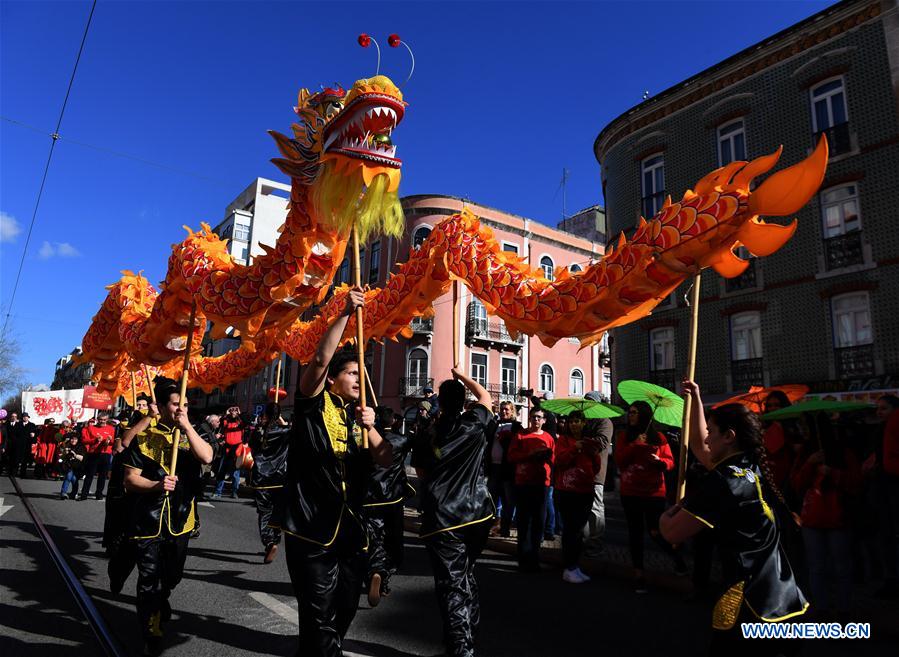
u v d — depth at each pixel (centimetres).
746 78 1661
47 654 361
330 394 325
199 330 569
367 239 348
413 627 436
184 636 400
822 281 1482
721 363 1655
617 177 1997
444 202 2931
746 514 239
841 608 436
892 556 502
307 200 380
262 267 417
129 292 647
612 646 404
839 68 1475
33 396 2094
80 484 1498
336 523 286
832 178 1476
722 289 1675
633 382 593
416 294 505
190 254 489
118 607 457
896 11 1378
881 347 1372
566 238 3300
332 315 631
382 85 321
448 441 359
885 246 1384
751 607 231
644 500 550
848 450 462
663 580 561
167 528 376
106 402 1606
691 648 400
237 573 585
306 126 374
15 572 558
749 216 275
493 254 418
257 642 393
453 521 343
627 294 331
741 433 256
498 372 3069
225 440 1271
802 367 1495
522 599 517
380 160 322
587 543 688
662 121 1862
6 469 1741
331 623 279
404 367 2923
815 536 450
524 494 624
